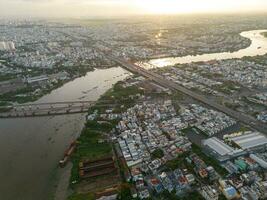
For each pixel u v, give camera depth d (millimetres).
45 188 197625
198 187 188125
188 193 183250
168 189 186625
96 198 182375
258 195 176875
